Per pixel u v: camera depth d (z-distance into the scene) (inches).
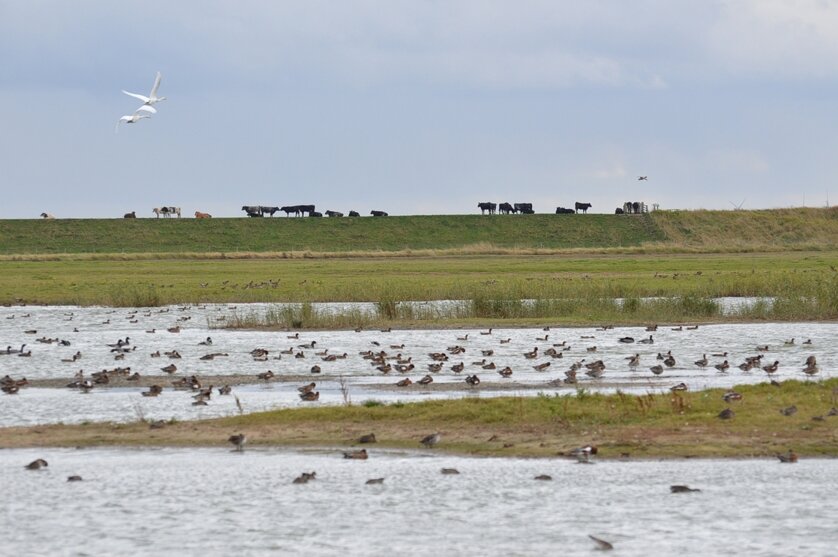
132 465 1732.3
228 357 3117.6
